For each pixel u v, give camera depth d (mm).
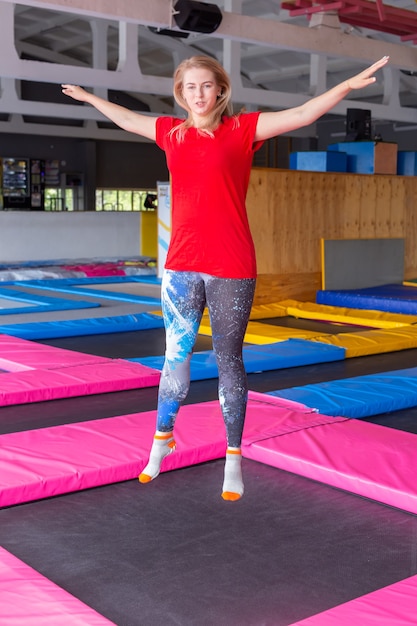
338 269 10000
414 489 2996
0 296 9805
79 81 12367
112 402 4676
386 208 10617
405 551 2674
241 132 2400
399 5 14031
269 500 3135
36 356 5664
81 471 3180
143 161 23156
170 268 2502
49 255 14555
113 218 15227
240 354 2537
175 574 2488
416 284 10547
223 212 2416
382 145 11602
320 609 2275
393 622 2035
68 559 2590
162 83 13344
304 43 11133
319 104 2328
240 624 2188
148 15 9641
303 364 6008
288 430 3801
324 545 2721
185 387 2572
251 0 15430
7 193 21047
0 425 4156
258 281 9273
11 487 2984
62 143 21781
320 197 9797
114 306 9211
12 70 11625
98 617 2057
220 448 3609
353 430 3824
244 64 19734
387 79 16219
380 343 6617
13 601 2137
